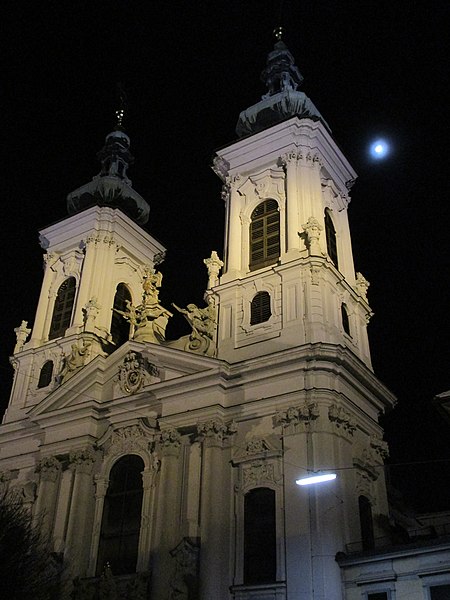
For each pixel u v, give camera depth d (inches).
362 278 1481.3
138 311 1491.1
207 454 1173.1
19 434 1485.0
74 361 1489.9
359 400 1259.8
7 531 1018.7
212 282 1419.8
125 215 1745.8
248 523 1120.2
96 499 1289.4
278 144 1512.1
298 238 1364.4
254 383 1217.4
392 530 1254.9
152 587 1112.2
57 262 1750.7
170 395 1277.1
